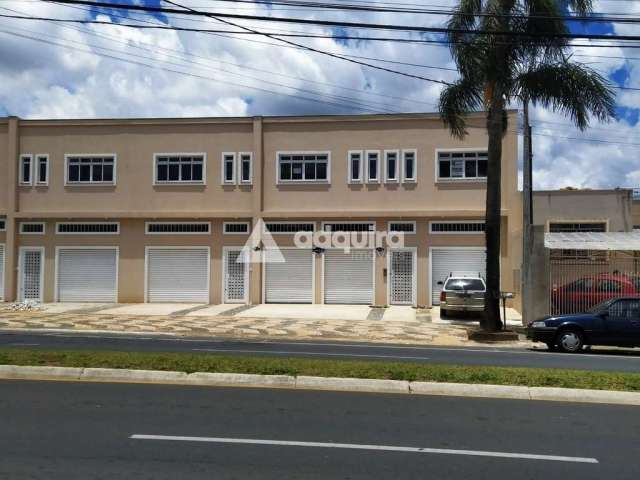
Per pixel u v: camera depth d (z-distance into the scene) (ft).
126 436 23.15
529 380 32.27
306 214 95.09
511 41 58.95
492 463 20.48
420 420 25.99
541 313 70.79
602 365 42.98
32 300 94.89
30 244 100.22
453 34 59.88
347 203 94.99
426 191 93.25
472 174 92.48
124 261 98.63
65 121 99.81
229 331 66.54
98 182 99.19
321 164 95.86
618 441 23.25
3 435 23.20
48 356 37.40
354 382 32.32
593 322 52.31
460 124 65.57
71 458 20.52
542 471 19.75
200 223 97.76
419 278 92.99
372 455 21.17
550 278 71.61
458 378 32.58
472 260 92.32
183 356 38.17
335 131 95.50
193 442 22.41
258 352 47.55
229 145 97.55
